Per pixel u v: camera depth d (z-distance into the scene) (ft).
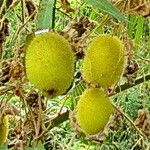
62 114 2.10
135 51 2.09
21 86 1.83
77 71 2.03
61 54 1.39
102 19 2.02
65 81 1.39
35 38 1.42
